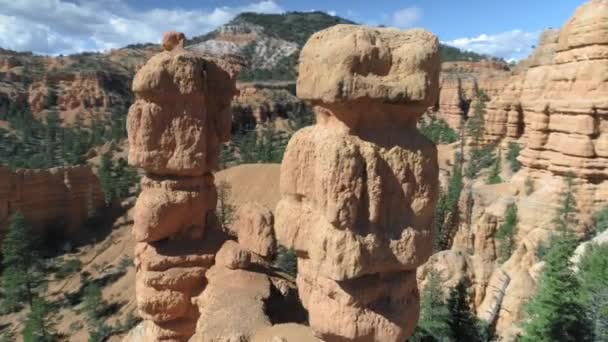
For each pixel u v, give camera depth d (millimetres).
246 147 110625
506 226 38031
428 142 10680
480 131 73188
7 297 51156
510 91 67938
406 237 10391
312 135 10633
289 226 11102
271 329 14242
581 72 39594
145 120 16547
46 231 62375
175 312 17938
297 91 10906
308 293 11125
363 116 10180
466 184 60688
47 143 114312
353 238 9836
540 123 40719
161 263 17609
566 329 18359
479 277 24469
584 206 36750
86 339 43438
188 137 17000
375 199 10039
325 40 10203
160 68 16281
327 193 9828
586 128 37031
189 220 18219
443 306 20797
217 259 17953
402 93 9898
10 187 58406
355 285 10250
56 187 63531
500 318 22094
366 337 10336
